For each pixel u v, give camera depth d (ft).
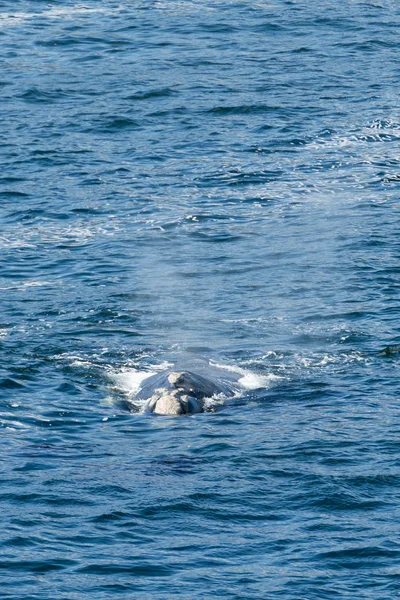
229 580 184.24
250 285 349.41
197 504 211.41
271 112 529.86
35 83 580.30
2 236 395.34
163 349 301.63
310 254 373.61
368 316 319.27
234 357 294.66
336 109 532.73
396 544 195.11
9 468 227.81
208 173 455.22
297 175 451.94
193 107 540.11
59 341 305.53
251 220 407.85
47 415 257.75
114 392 273.33
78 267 366.84
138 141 496.64
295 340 304.91
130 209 420.36
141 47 648.38
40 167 464.65
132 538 198.49
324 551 193.36
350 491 216.33
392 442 239.09
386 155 473.26
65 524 203.21
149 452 237.45
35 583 182.39
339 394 268.62
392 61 617.21
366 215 408.46
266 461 230.89
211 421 254.47
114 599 178.09
